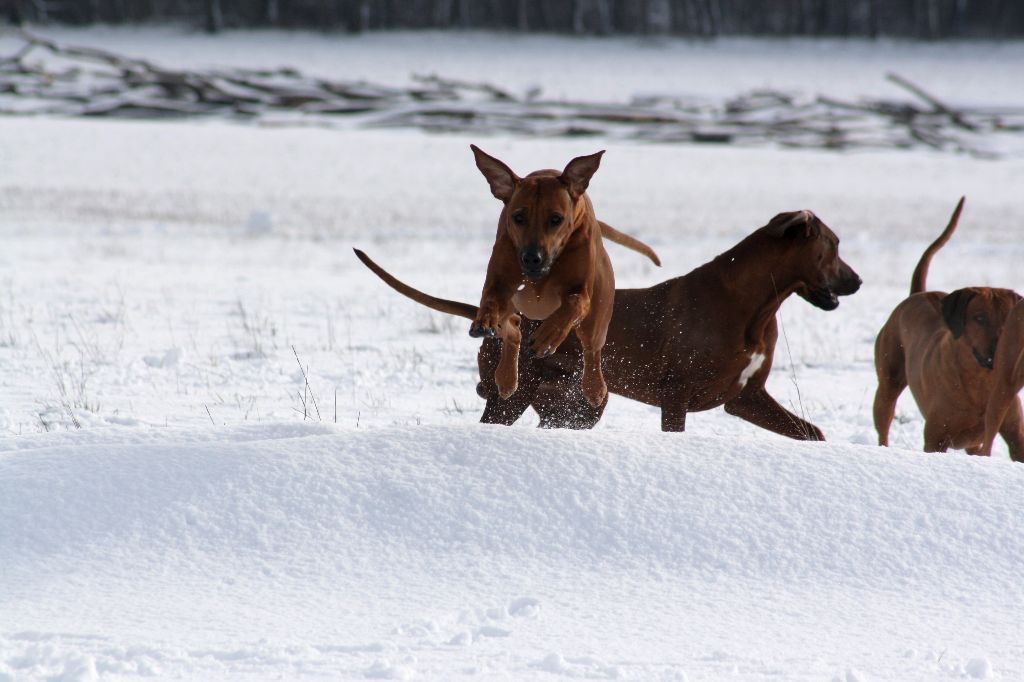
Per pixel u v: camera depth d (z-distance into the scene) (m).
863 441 12.73
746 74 103.31
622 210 44.75
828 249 10.67
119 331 18.39
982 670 5.80
